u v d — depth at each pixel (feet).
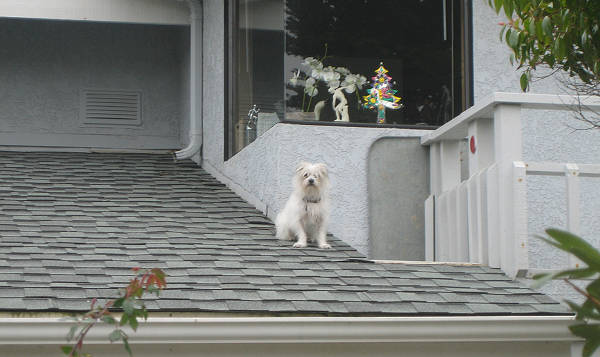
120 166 36.94
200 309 19.70
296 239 28.32
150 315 19.45
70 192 31.68
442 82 33.65
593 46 18.28
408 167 31.99
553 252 32.19
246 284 21.83
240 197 33.42
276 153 30.55
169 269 22.70
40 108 41.50
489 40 33.88
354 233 31.01
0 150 39.78
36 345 19.19
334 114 32.65
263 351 20.40
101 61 42.45
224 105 35.70
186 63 42.06
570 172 25.31
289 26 33.04
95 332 18.89
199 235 27.14
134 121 42.55
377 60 33.37
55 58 41.93
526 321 20.94
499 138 25.40
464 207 27.76
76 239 25.45
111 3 39.50
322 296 21.33
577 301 30.50
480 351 21.53
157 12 40.06
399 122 33.06
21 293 19.75
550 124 33.19
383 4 33.76
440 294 22.27
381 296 21.72
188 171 37.32
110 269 22.33
